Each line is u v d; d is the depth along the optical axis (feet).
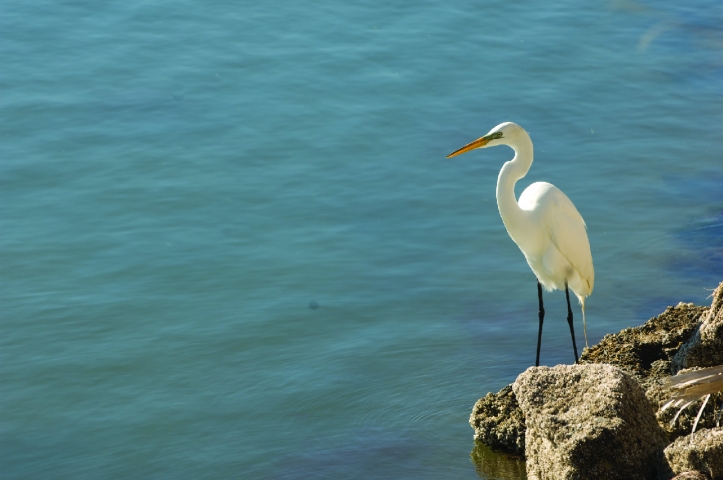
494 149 50.98
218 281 38.91
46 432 29.76
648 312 37.09
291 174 47.75
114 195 45.21
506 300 38.11
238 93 55.72
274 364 33.40
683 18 68.49
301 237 42.42
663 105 57.00
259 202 45.16
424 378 32.35
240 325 35.88
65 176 46.65
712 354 26.32
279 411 30.60
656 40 64.85
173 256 40.57
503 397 28.84
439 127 52.85
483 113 54.65
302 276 39.45
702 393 22.27
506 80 58.85
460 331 35.68
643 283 39.45
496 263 40.88
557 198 31.63
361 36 63.62
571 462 22.68
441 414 30.09
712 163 50.44
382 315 36.83
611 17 68.28
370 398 31.19
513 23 66.74
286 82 57.16
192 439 29.22
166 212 43.98
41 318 35.99
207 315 36.52
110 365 33.30
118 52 59.98
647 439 23.13
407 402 30.91
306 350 34.30
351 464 27.58
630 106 56.70
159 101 54.34
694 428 22.41
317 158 49.26
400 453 28.02
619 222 44.88
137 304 37.11
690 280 39.52
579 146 52.13
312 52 61.11
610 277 40.04
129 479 27.35
